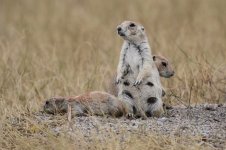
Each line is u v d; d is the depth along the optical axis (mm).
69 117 20281
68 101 21203
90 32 36812
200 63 25266
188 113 21281
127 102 21281
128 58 21750
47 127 19984
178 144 18172
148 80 21281
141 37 21688
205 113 21203
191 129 19375
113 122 20094
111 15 41969
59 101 21297
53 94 25109
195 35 34719
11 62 28453
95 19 41000
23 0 47688
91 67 28516
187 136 18734
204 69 24609
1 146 19125
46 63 28359
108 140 18297
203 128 19484
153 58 23906
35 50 32156
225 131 19234
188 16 39938
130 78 21516
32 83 25906
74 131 19328
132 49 21750
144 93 21281
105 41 34406
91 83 25750
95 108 21078
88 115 20859
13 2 47500
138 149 17922
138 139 18469
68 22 40438
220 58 28609
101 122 20078
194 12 40844
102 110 21016
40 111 22016
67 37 35562
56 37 35656
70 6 45812
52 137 18734
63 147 18141
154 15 40406
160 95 21422
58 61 29328
